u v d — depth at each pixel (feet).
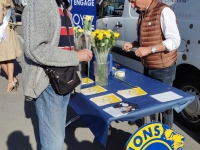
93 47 7.32
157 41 7.85
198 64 9.55
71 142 10.11
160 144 6.39
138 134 6.10
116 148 9.68
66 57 5.36
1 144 10.10
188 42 9.84
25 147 9.91
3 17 13.42
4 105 13.38
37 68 5.44
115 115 5.79
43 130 5.99
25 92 5.56
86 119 6.78
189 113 10.61
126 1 13.51
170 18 7.47
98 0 15.40
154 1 7.75
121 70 9.09
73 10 9.73
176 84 11.11
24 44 5.01
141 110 6.03
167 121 8.32
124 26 13.67
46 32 5.06
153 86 7.63
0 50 13.89
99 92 7.17
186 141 10.12
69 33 5.72
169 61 8.11
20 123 11.62
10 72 14.69
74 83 5.70
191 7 9.62
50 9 5.05
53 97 5.67
